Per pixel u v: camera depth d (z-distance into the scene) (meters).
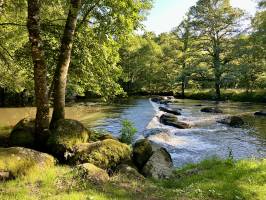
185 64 61.38
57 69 13.63
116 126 24.31
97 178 9.25
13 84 27.03
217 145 19.14
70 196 7.67
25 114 32.41
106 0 15.73
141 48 66.56
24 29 17.30
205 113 33.25
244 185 9.25
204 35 52.69
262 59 45.66
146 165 11.28
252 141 20.08
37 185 8.54
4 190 8.04
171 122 25.38
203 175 10.48
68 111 33.88
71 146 11.29
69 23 13.57
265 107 38.28
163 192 8.86
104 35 16.66
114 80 20.09
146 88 68.62
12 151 9.67
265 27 43.34
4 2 14.94
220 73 49.66
